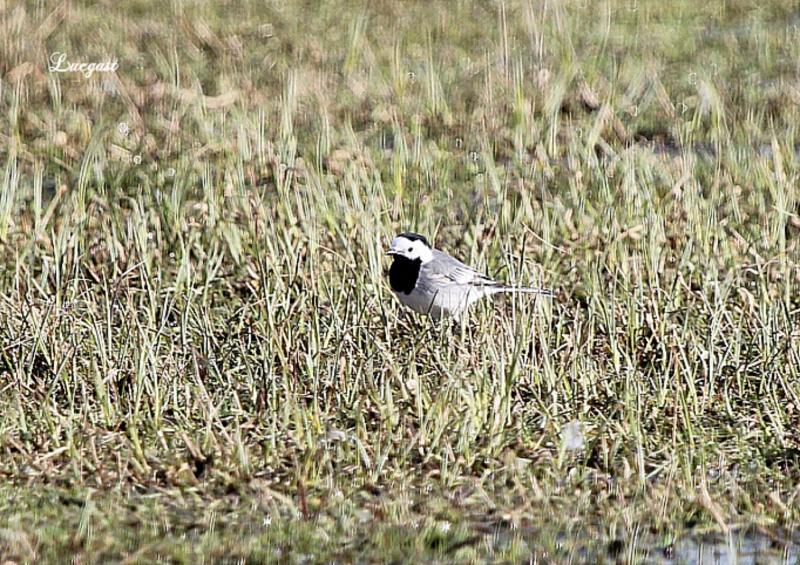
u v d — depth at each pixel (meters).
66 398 15.31
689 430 14.29
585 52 28.88
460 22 31.38
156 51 29.00
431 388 15.34
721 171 22.06
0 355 16.03
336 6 32.88
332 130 24.30
